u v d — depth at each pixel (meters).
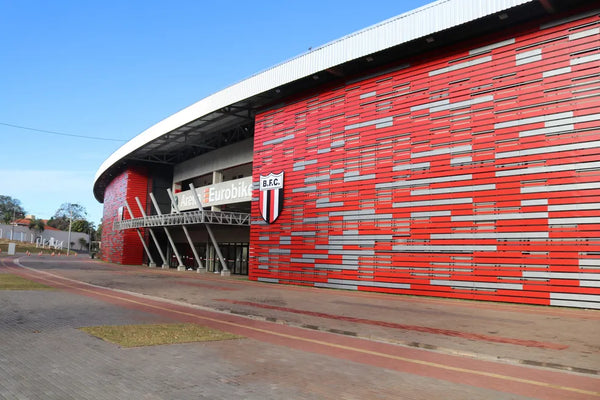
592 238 15.01
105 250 61.50
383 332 10.20
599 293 14.68
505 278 16.84
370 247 21.62
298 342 8.96
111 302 14.93
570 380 6.50
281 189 27.20
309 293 20.45
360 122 22.89
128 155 48.41
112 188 60.53
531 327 11.17
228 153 38.28
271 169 28.36
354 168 22.88
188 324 10.61
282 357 7.48
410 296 19.38
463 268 18.08
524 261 16.44
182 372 6.23
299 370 6.64
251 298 17.58
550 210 16.02
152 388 5.44
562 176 15.87
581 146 15.56
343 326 10.96
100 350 7.40
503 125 17.55
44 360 6.66
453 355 8.20
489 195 17.62
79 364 6.47
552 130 16.28
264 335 9.65
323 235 24.16
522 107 17.11
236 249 37.44
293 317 12.38
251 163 36.25
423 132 20.08
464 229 18.20
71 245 138.62
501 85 17.78
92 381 5.65
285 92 27.17
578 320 12.48
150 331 9.27
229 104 29.58
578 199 15.43
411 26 19.25
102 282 23.70
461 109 18.89
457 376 6.60
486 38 18.42
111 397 5.04
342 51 22.08
